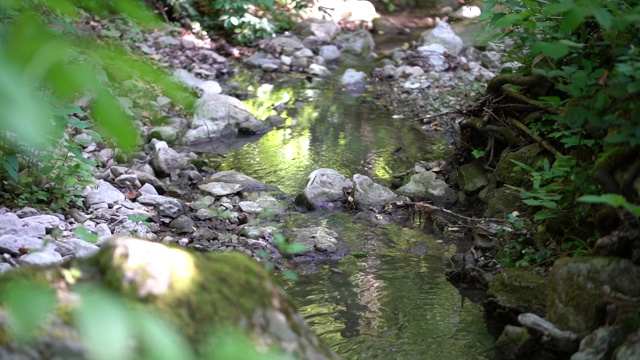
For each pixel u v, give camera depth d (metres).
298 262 4.20
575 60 3.79
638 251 3.01
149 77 0.91
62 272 1.71
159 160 5.40
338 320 3.57
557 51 2.97
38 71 0.68
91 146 5.51
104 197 4.68
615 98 3.30
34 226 4.00
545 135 4.80
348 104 7.23
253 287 1.82
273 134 6.43
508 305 3.46
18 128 0.63
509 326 3.28
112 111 0.73
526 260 3.87
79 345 1.52
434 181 5.18
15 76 0.65
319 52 8.64
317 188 5.04
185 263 1.77
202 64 8.03
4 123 0.63
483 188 5.05
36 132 0.64
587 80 3.28
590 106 3.34
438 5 10.54
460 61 8.20
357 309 3.68
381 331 3.46
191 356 1.45
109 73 0.96
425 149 6.05
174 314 1.64
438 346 3.33
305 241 4.36
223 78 7.86
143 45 7.88
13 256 3.69
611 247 3.09
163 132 6.08
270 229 4.54
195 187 5.23
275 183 5.39
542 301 3.39
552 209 4.04
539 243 3.94
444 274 4.07
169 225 4.61
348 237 4.55
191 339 1.62
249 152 6.02
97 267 1.75
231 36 8.92
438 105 7.13
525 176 4.69
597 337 2.88
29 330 0.66
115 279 1.68
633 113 3.05
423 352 3.28
